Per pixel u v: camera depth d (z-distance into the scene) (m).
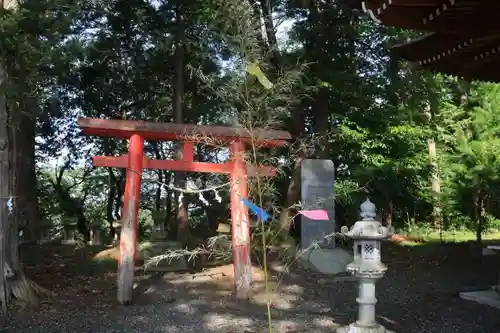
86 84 13.06
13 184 6.63
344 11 10.77
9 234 6.53
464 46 5.25
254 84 4.77
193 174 12.77
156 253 9.45
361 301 4.91
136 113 15.09
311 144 9.70
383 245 12.80
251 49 4.81
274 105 7.55
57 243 12.42
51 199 16.98
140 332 5.70
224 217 14.15
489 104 13.96
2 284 6.32
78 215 14.88
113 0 11.52
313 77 10.84
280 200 13.12
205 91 12.95
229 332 5.75
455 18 4.22
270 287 8.16
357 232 4.90
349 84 11.32
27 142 12.15
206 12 11.30
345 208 13.87
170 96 14.73
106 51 12.02
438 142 16.05
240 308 6.84
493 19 4.11
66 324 5.91
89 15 11.87
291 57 10.09
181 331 5.77
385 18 4.27
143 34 12.13
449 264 10.12
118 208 17.52
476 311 6.59
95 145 16.67
